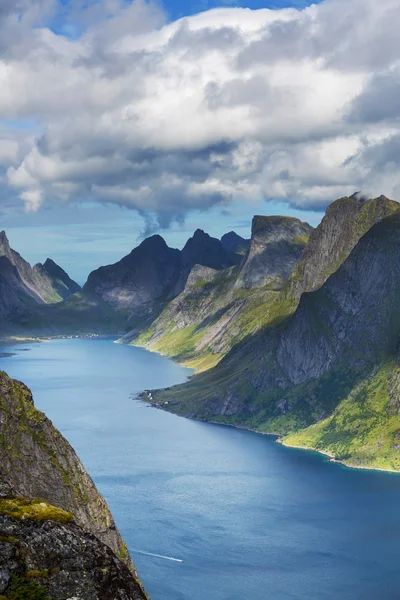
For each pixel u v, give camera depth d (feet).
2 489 180.65
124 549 315.99
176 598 561.02
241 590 579.07
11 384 327.47
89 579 159.12
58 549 163.22
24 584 153.28
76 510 303.27
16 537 161.38
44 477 303.27
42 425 320.29
